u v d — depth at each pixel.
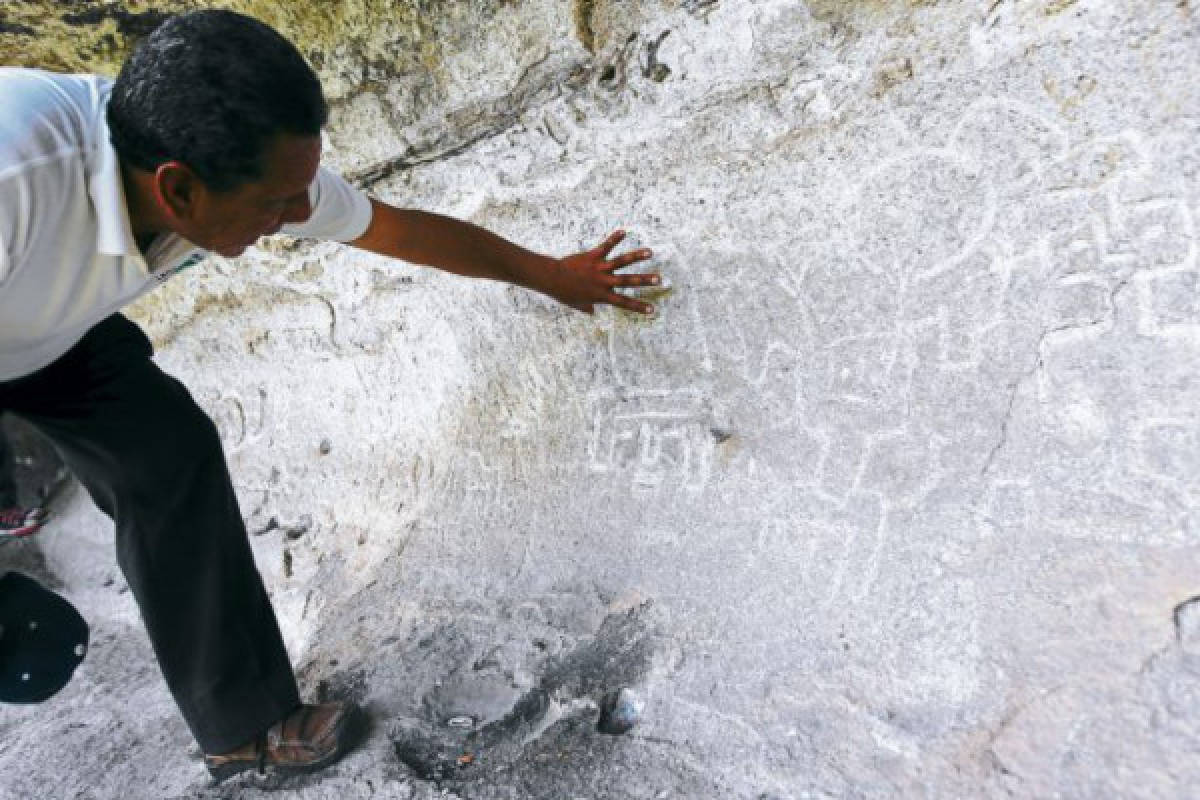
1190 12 0.93
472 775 1.15
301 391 2.05
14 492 2.52
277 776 1.28
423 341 1.75
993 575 0.99
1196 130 0.93
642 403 1.39
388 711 1.33
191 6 1.52
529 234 1.52
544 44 1.38
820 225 1.20
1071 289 1.01
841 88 1.17
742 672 1.10
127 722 1.64
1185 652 0.85
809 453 1.20
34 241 0.84
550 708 1.21
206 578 1.21
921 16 1.10
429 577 1.59
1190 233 0.94
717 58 1.26
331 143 1.69
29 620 1.10
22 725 1.75
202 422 1.23
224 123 0.77
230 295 2.11
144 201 0.88
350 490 1.91
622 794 1.03
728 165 1.28
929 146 1.11
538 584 1.42
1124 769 0.81
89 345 1.16
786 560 1.17
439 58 1.49
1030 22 1.03
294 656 1.68
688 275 1.33
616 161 1.40
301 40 1.54
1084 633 0.91
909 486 1.09
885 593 1.06
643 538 1.33
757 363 1.26
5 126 0.80
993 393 1.05
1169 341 0.95
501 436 1.62
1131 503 0.94
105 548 2.36
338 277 1.87
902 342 1.13
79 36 1.62
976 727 0.91
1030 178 1.04
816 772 0.95
